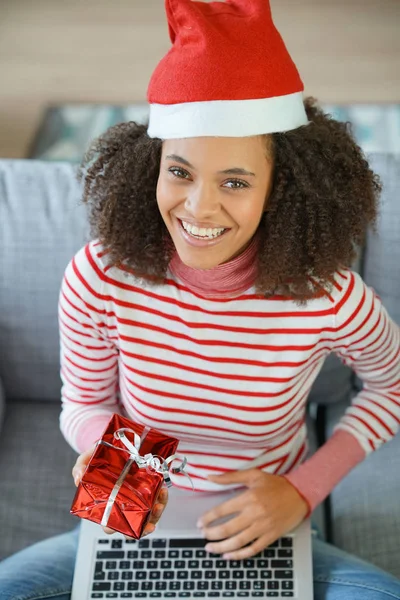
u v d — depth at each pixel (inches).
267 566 48.9
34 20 145.9
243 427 48.8
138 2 150.9
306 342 46.5
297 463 54.6
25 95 128.6
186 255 42.2
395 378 51.8
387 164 61.5
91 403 52.6
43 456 63.5
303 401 50.8
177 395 48.1
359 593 47.4
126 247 45.4
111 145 47.9
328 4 149.5
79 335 48.6
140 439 43.4
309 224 43.7
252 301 46.0
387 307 62.6
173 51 39.4
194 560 49.1
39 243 60.9
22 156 116.0
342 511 60.2
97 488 42.4
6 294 61.6
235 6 38.8
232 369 46.9
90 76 132.7
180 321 46.5
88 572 48.6
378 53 138.1
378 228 60.9
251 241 44.7
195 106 38.1
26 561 49.8
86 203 49.6
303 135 42.8
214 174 38.9
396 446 63.2
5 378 65.5
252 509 48.7
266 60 38.3
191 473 52.1
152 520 44.3
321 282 44.9
